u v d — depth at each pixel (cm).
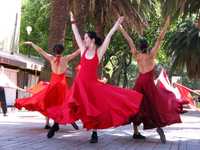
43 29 4294
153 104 865
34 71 3244
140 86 872
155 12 3291
